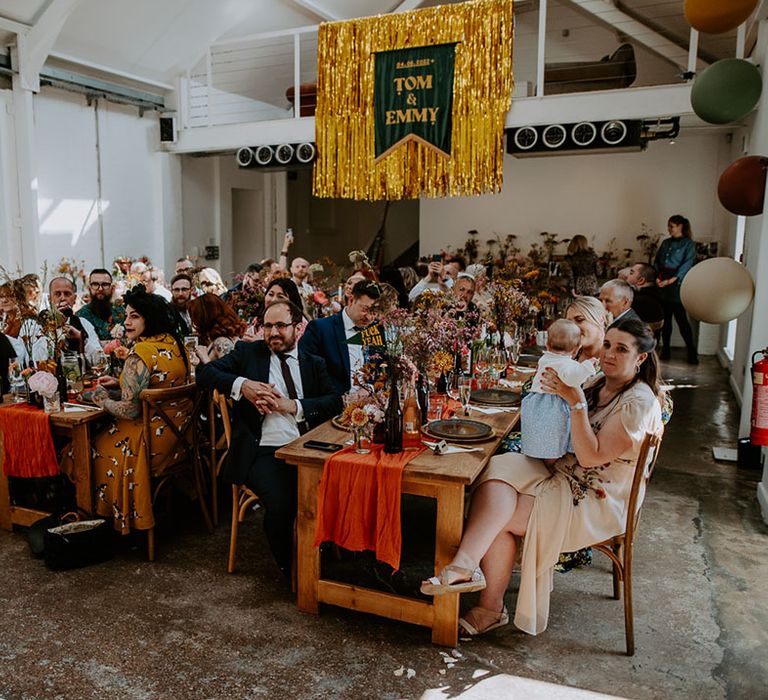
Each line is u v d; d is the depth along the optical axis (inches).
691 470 190.7
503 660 104.2
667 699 95.4
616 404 106.9
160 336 137.9
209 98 366.6
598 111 288.5
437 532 106.7
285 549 122.0
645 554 140.2
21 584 125.3
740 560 137.5
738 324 277.1
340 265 583.8
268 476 124.1
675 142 399.2
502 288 181.2
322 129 332.5
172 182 387.2
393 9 420.8
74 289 191.5
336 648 106.6
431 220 458.6
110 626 111.6
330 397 134.0
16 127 295.4
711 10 186.9
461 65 304.3
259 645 107.0
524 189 434.9
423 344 114.3
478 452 112.1
